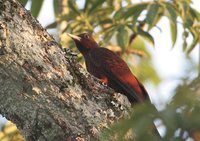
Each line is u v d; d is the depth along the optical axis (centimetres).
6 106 877
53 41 932
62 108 873
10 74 873
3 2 906
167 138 598
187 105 598
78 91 902
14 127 1327
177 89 623
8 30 889
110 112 902
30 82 872
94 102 905
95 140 858
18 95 870
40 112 863
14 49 882
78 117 873
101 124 878
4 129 1328
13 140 1323
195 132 599
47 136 859
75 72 920
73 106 878
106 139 647
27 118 868
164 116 597
